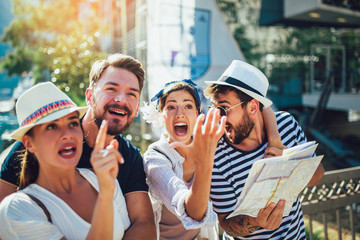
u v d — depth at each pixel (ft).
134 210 5.16
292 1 29.14
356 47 37.37
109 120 5.16
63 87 23.13
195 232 6.03
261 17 29.45
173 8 23.62
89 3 73.82
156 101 6.21
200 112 6.18
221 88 5.93
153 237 5.01
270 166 4.32
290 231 6.06
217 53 24.99
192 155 4.02
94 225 3.72
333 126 30.50
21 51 73.77
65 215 4.25
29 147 4.41
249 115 5.98
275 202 4.85
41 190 4.33
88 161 5.40
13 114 34.17
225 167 6.00
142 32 27.66
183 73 23.81
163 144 5.60
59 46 24.56
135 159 5.63
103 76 5.26
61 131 4.32
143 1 26.84
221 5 26.22
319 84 34.76
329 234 12.57
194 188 4.14
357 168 9.21
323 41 35.50
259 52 30.25
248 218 5.29
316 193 8.73
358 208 14.51
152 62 24.11
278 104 32.22
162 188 5.07
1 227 3.95
